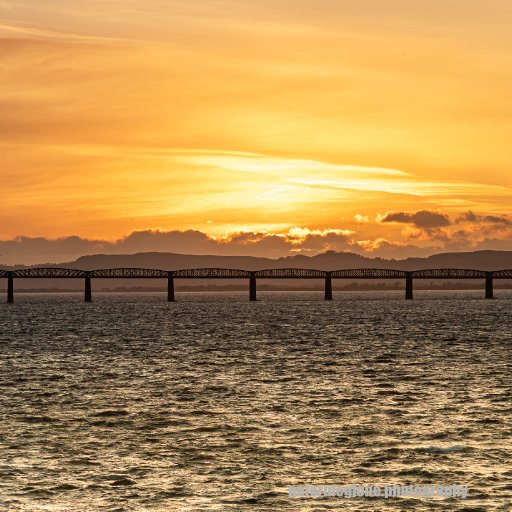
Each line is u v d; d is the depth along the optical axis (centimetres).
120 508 7088
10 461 8519
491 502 7275
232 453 8856
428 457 8650
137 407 11531
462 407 11356
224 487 7688
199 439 9494
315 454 8806
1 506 7119
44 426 10244
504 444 9156
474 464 8375
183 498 7362
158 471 8181
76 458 8656
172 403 11844
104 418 10738
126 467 8312
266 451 8925
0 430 10000
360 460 8562
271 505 7212
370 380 14250
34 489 7588
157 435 9706
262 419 10600
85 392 12988
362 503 7275
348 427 10069
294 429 9981
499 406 11425
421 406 11469
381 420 10481
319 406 11519
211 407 11488
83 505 7162
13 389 13362
